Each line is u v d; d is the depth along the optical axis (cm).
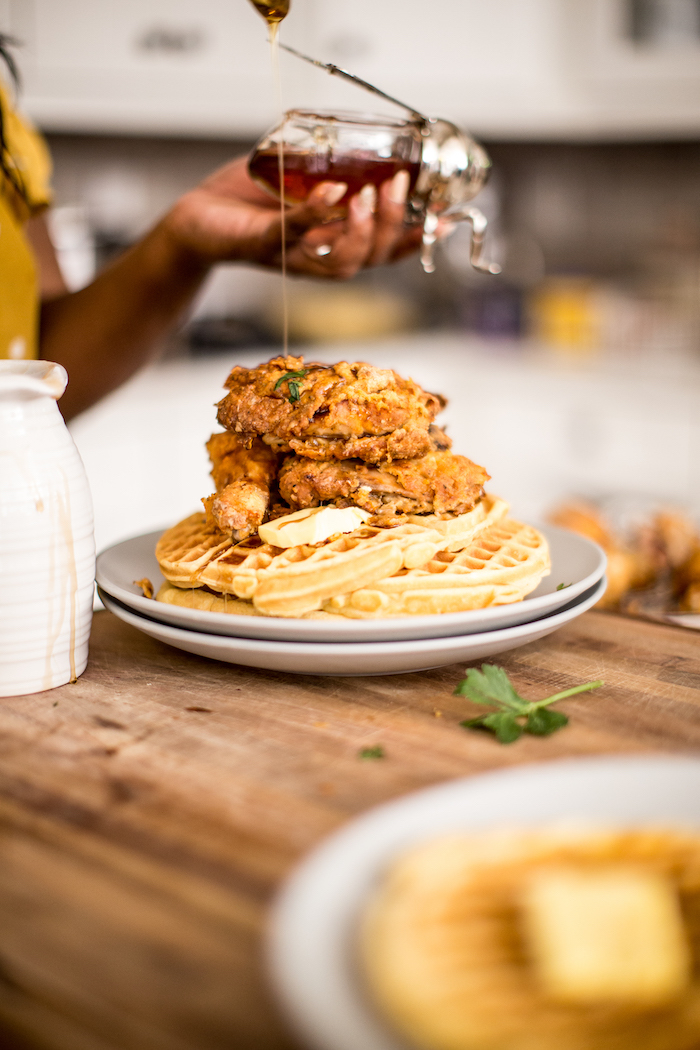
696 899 49
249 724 65
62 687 70
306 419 71
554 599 69
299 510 74
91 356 116
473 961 45
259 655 67
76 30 179
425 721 66
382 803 58
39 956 50
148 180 232
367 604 68
